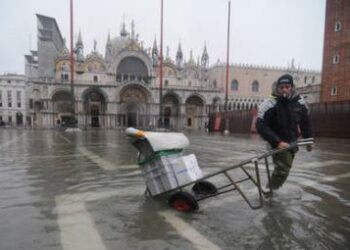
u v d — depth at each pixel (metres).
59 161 9.85
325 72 37.75
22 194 5.54
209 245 3.33
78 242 3.41
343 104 23.23
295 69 74.88
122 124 62.38
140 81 61.97
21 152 12.60
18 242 3.40
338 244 3.36
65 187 6.10
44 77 59.44
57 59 60.91
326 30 37.44
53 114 57.38
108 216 4.29
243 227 3.85
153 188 4.96
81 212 4.48
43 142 18.55
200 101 68.25
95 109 62.25
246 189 5.83
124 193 5.59
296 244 3.36
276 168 5.06
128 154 11.88
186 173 4.75
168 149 4.85
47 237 3.55
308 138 4.64
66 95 58.66
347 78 34.44
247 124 34.81
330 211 4.50
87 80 61.38
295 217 4.22
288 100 4.92
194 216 4.27
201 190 5.25
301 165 8.95
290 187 6.02
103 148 14.51
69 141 19.64
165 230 3.76
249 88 72.06
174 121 67.12
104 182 6.56
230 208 4.63
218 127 42.78
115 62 62.56
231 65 70.94
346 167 8.59
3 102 85.00
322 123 25.12
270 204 4.84
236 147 15.52
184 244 3.35
